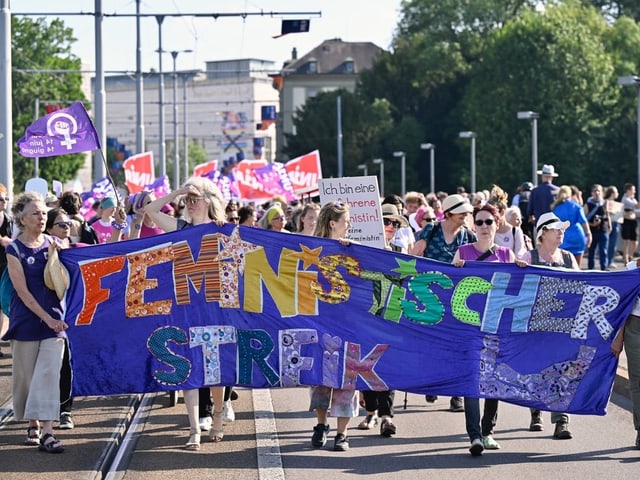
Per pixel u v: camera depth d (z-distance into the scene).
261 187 34.09
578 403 11.48
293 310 11.67
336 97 108.06
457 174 96.56
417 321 11.59
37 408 10.94
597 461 10.80
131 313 11.63
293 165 34.66
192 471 10.41
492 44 85.06
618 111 82.06
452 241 13.12
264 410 13.68
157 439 11.95
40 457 10.75
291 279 11.68
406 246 16.00
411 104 106.94
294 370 11.64
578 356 11.48
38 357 11.05
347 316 11.64
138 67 43.34
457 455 11.13
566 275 11.48
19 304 11.06
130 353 11.62
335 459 10.96
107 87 167.88
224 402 12.84
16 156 89.38
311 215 15.03
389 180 102.69
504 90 82.94
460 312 11.56
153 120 163.62
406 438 12.02
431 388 11.53
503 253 12.05
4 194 15.74
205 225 11.72
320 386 11.64
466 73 99.44
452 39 100.94
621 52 85.25
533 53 82.12
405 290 11.62
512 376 11.48
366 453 11.25
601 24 87.31
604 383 11.46
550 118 81.75
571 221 21.12
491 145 83.56
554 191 23.62
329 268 11.66
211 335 11.66
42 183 18.75
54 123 14.93
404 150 102.00
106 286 11.62
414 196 20.28
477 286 11.57
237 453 11.20
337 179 14.83
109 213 18.20
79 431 12.09
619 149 82.12
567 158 81.44
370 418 12.66
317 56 149.62
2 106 22.66
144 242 11.66
